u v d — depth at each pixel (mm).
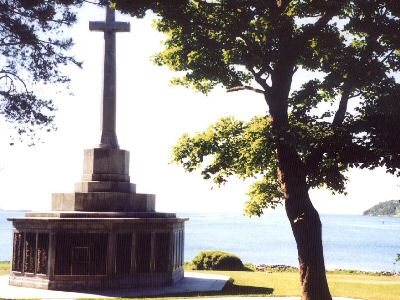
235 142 17828
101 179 27266
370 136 15570
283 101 18312
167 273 25812
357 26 17922
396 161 15383
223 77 20547
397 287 26688
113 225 24547
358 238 163000
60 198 26812
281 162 18125
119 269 24625
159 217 26688
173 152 18328
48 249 24266
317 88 19641
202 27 18734
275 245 118312
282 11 18250
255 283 27391
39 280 24422
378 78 17828
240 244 119812
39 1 16922
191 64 20281
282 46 18141
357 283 28375
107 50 28125
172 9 17781
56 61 18578
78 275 24062
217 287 25016
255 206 21297
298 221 17625
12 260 25875
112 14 28094
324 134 16438
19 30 17047
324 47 19219
